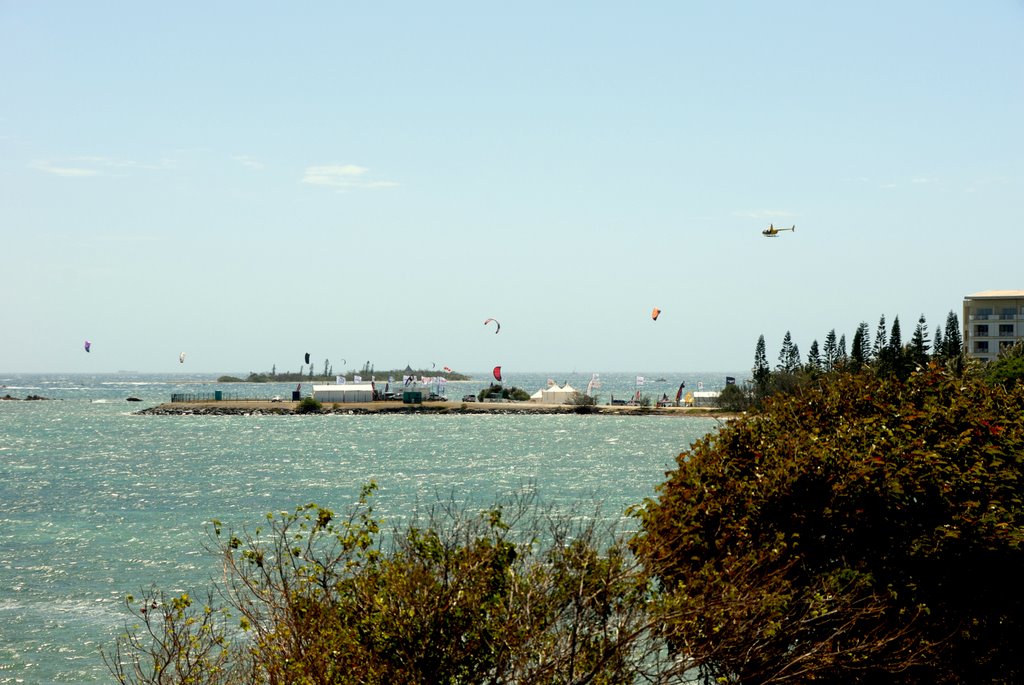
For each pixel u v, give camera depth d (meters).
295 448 150.75
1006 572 20.80
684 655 18.11
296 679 15.90
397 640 15.93
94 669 36.59
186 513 81.56
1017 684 20.80
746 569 19.72
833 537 22.78
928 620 21.12
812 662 19.05
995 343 158.25
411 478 109.56
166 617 19.06
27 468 121.19
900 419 25.62
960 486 21.86
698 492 25.34
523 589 16.81
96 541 66.62
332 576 17.52
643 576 17.72
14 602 48.38
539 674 16.25
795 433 27.69
